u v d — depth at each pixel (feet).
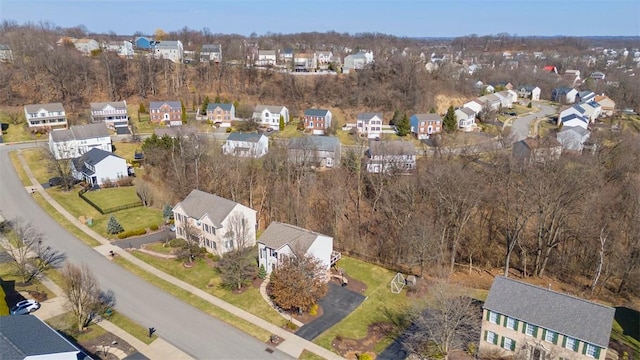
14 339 97.86
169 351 125.08
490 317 126.11
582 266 186.91
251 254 170.09
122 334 131.75
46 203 228.63
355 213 225.56
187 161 253.44
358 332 136.36
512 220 198.49
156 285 159.94
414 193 211.41
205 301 150.61
